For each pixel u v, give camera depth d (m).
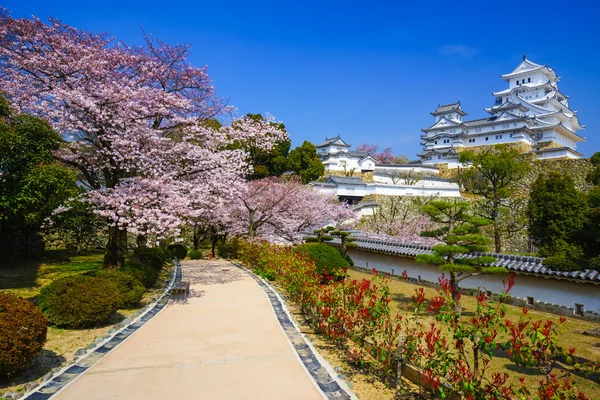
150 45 12.02
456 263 10.12
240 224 21.39
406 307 10.30
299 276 9.20
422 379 4.98
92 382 4.88
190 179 12.20
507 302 11.31
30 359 4.98
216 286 12.27
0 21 10.13
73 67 10.00
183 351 6.12
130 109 10.13
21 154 8.59
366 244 17.69
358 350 6.33
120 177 10.97
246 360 5.77
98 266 15.02
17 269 13.84
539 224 19.81
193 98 12.90
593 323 9.11
